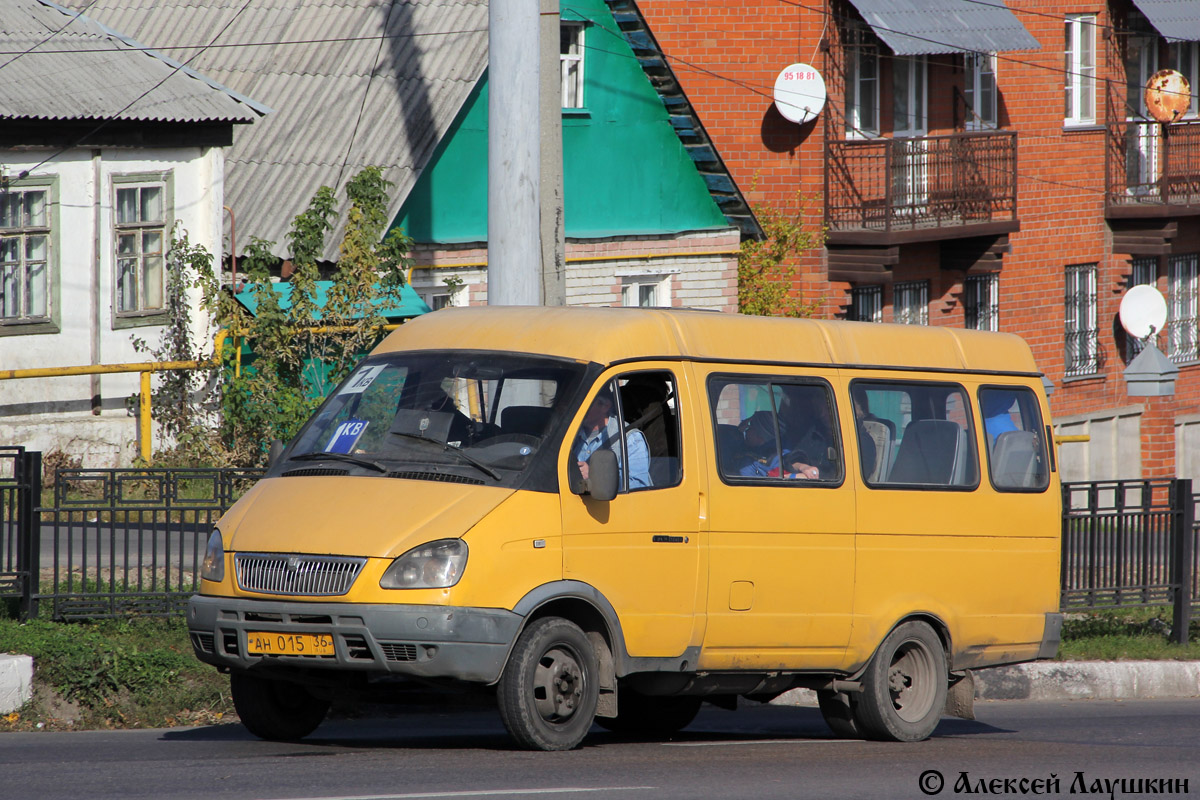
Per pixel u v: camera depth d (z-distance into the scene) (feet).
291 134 226.79
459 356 98.22
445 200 222.69
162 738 101.71
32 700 108.17
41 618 119.75
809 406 106.01
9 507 118.62
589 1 239.50
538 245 136.36
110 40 212.02
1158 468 320.91
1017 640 116.06
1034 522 117.29
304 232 197.98
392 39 234.17
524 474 90.94
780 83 263.29
